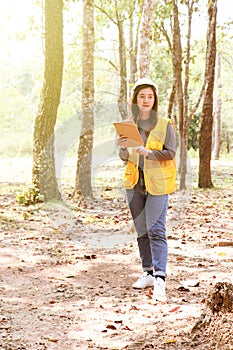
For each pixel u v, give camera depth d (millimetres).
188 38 18500
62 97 37094
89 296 5633
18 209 11695
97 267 6922
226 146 58188
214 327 3936
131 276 6484
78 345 4289
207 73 18016
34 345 4270
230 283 4027
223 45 32812
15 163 29516
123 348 4148
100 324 4773
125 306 5289
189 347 3916
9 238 8742
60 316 4969
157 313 5066
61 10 12781
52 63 12641
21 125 40281
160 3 20812
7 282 6152
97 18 26281
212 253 7852
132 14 25734
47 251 7820
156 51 30891
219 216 11688
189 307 5234
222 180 22156
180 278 6355
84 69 13406
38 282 6176
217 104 41844
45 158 11898
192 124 47750
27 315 4996
